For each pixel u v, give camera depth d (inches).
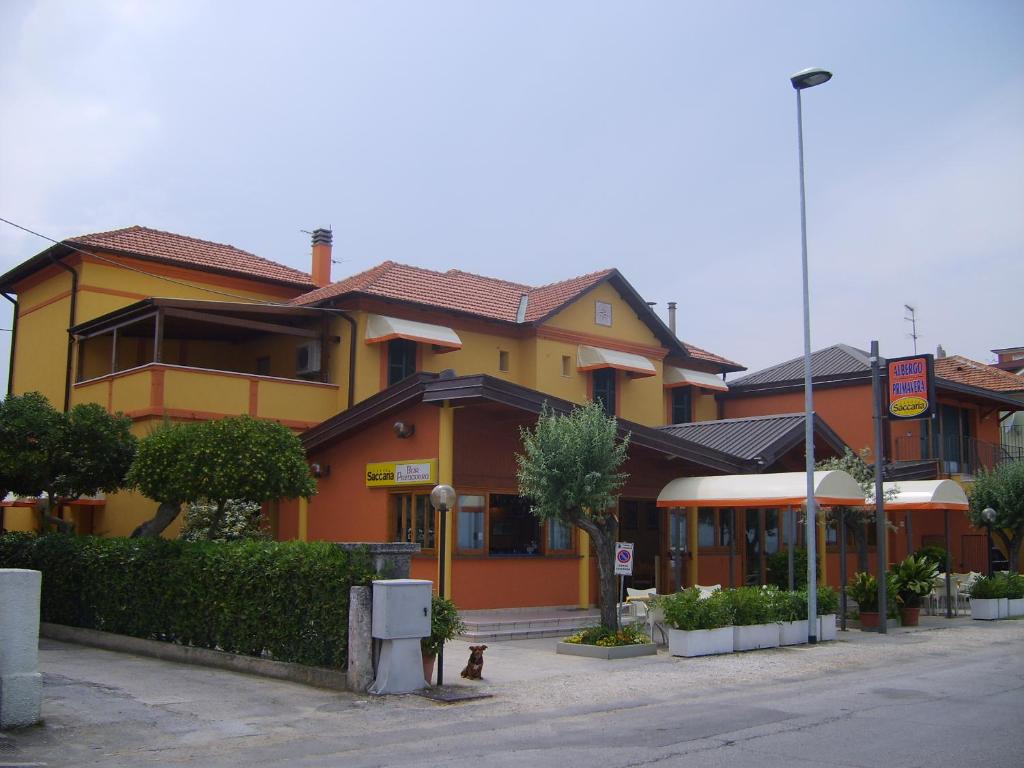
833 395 1221.7
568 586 751.7
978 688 470.6
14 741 333.4
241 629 497.0
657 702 428.1
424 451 690.2
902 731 362.6
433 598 466.0
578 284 1063.6
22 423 634.8
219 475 573.9
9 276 1039.0
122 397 821.2
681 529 858.8
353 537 748.0
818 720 384.8
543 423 608.1
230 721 373.7
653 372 1066.1
